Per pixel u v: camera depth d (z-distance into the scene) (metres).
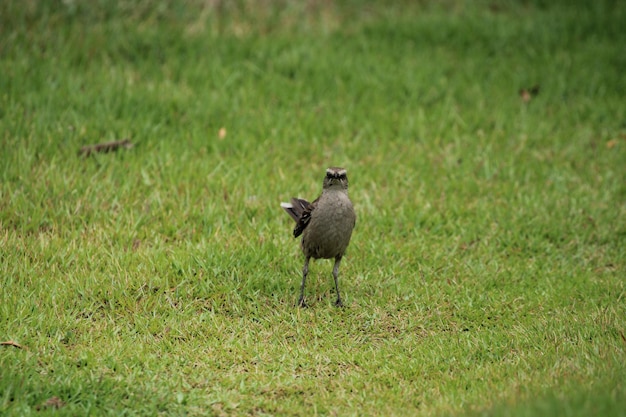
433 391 9.20
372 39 19.98
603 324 10.65
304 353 10.04
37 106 15.52
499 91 18.17
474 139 16.33
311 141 15.88
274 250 12.34
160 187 13.73
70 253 11.78
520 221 13.75
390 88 17.98
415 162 15.30
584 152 16.14
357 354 10.05
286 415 8.73
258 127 16.11
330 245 11.01
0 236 11.98
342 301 11.47
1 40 17.52
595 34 20.73
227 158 14.86
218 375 9.49
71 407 8.48
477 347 10.24
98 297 10.93
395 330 10.87
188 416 8.61
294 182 14.37
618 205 14.45
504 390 8.95
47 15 18.44
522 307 11.43
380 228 13.42
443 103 17.61
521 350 10.22
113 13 19.17
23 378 8.78
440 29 20.47
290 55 18.69
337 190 10.87
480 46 20.00
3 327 10.02
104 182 13.57
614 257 13.08
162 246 12.22
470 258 12.79
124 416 8.47
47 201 12.98
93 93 16.25
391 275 12.16
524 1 22.19
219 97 16.84
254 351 10.02
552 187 14.88
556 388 8.70
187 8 19.95
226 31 19.64
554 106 17.77
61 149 14.43
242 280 11.64
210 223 12.97
